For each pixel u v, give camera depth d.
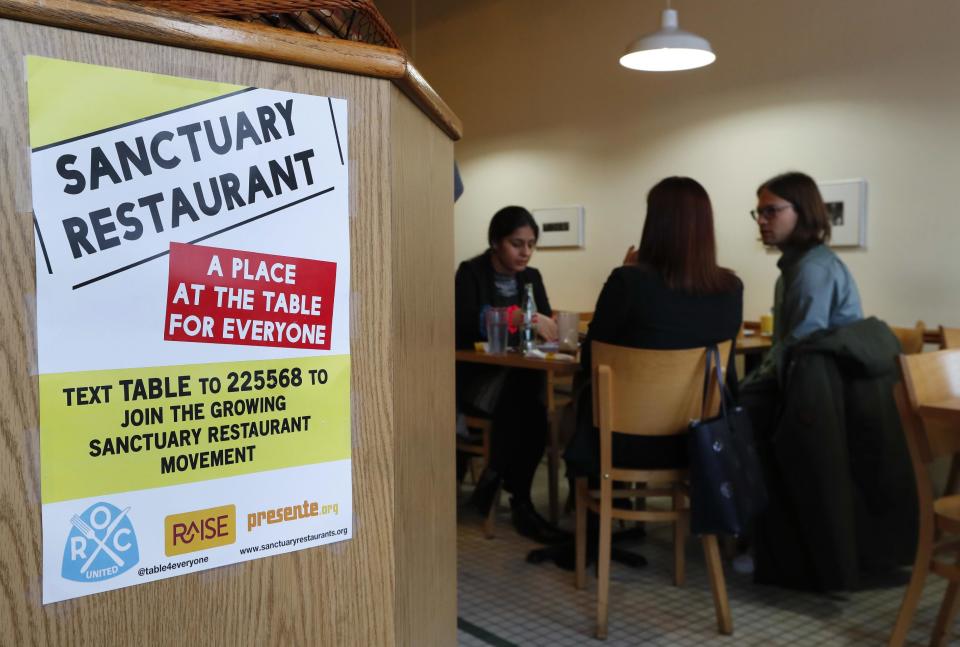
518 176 6.17
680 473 2.56
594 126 5.59
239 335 0.62
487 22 6.29
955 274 3.92
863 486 2.86
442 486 0.93
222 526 0.62
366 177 0.68
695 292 2.53
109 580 0.58
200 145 0.60
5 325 0.53
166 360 0.59
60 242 0.55
